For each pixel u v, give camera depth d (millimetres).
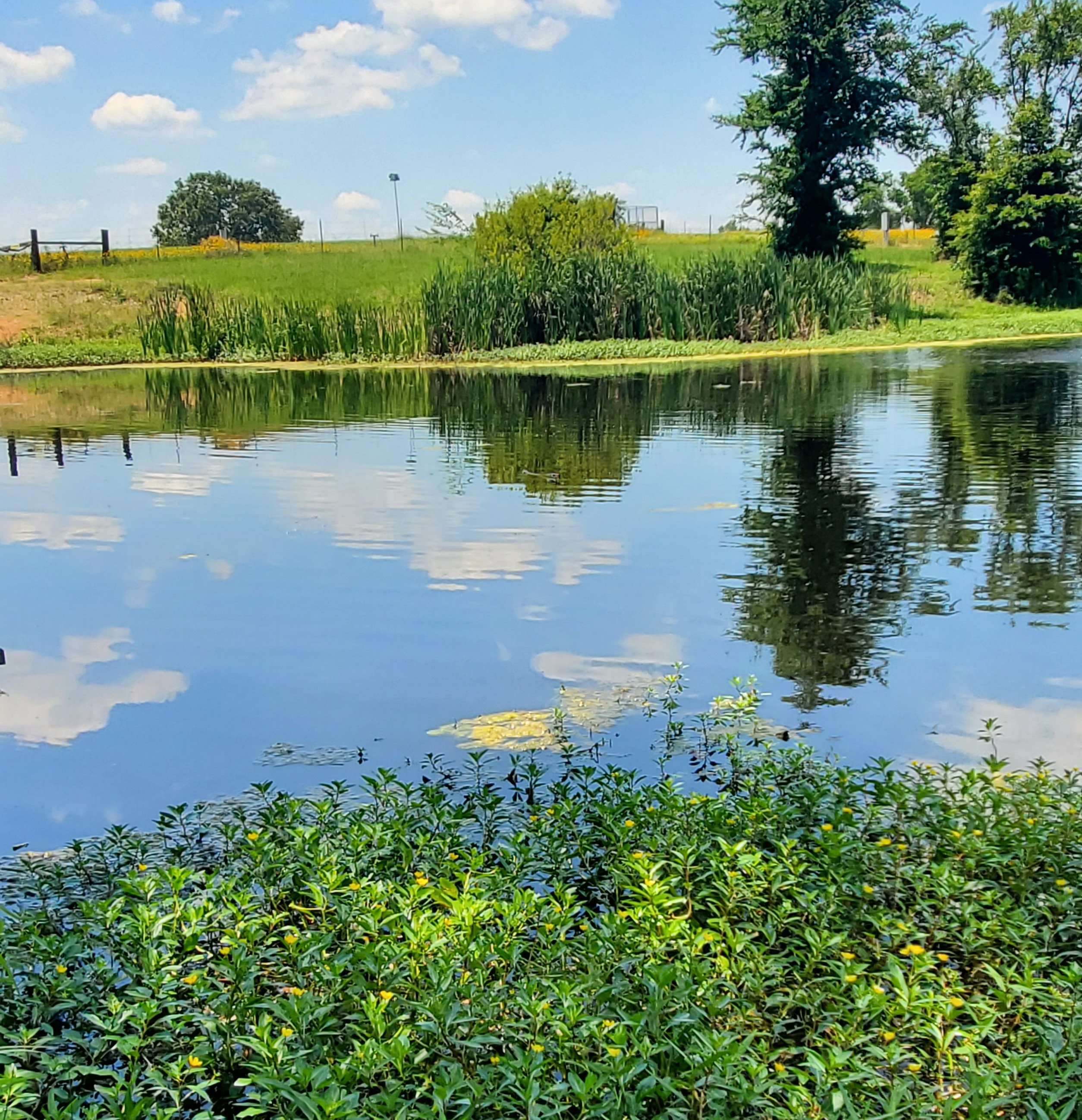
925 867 3777
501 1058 2779
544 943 3305
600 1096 2686
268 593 7707
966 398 16547
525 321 25594
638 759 5086
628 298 25875
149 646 6723
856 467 11586
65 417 16562
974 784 4340
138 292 30156
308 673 6230
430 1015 2855
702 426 14609
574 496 10586
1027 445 12586
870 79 34781
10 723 5637
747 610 7152
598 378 20391
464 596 7539
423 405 17484
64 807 4773
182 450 13531
